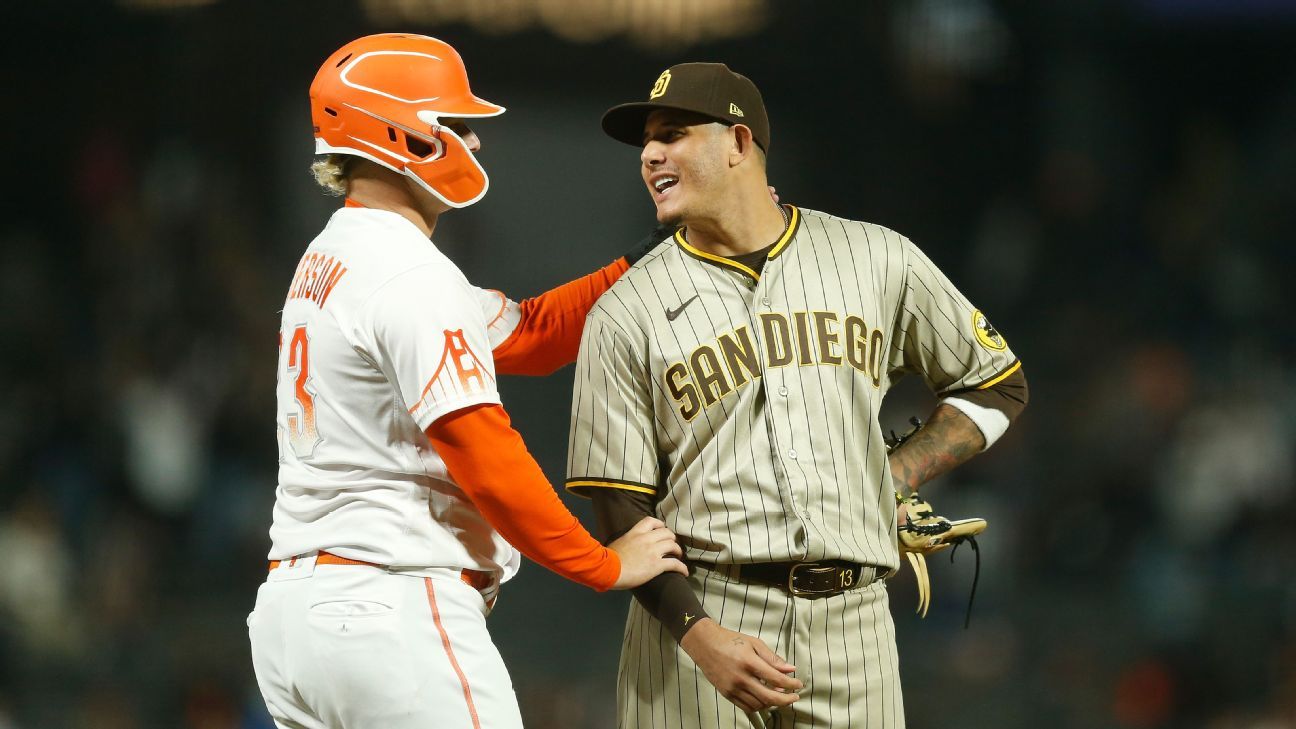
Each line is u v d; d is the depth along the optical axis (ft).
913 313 38.68
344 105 35.06
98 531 120.16
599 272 41.39
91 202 151.74
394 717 33.37
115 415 128.16
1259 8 153.58
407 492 34.40
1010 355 39.81
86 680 108.06
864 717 36.88
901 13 157.79
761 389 36.17
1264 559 116.98
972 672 110.11
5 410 128.06
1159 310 140.87
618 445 36.65
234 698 105.81
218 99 155.84
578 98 169.48
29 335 137.39
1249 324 138.82
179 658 109.70
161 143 155.43
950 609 114.62
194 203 149.18
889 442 40.86
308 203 158.81
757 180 37.37
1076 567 120.98
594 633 116.57
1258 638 110.73
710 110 36.04
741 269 36.94
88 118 155.22
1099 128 157.48
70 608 113.80
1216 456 122.21
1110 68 159.33
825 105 161.38
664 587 36.04
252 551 121.39
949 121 161.58
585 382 37.19
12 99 154.92
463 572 35.09
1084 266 147.54
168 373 132.16
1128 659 111.04
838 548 35.83
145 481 124.67
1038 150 160.35
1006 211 154.61
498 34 154.20
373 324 33.55
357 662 33.32
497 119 170.50
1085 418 130.41
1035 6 157.89
